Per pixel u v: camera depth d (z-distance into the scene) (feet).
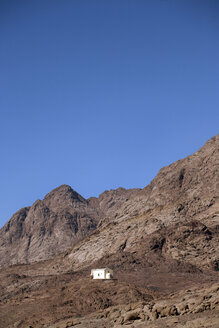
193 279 520.01
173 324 205.05
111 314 276.62
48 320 354.54
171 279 521.24
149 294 415.64
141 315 233.76
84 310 384.27
